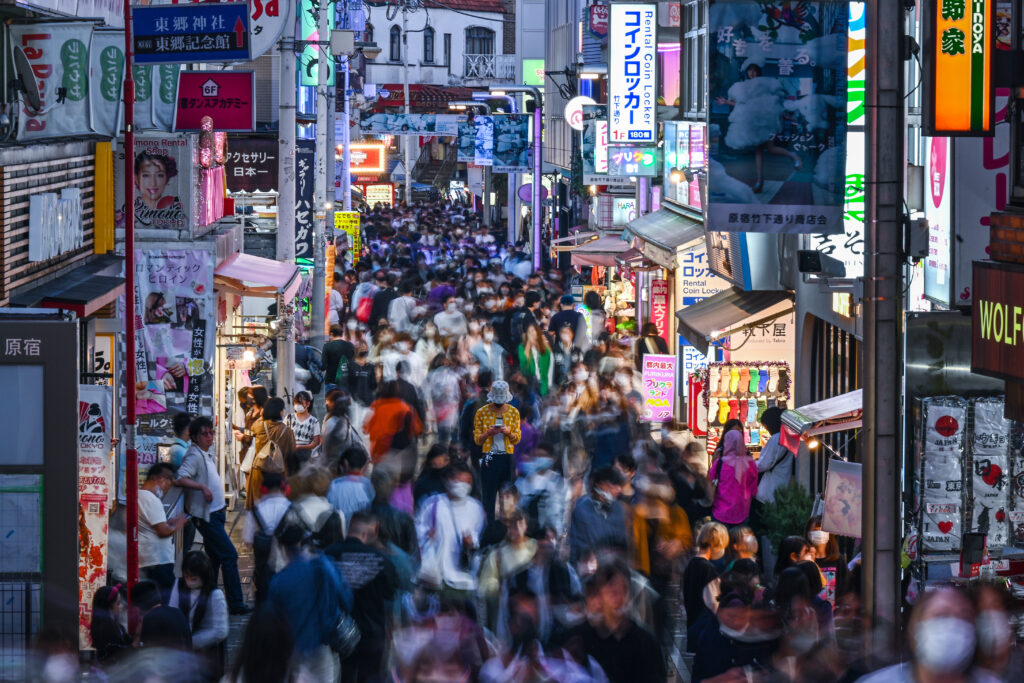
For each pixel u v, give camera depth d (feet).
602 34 188.44
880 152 48.24
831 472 58.34
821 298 88.58
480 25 490.49
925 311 57.72
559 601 50.03
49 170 73.92
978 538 55.36
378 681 50.52
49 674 37.99
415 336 138.62
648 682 40.73
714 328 97.81
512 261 213.05
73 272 77.77
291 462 76.95
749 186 57.72
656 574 64.13
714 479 75.66
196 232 89.61
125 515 64.69
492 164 267.59
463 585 58.54
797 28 57.26
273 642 36.81
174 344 86.17
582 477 85.35
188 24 76.95
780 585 42.32
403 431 89.92
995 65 51.39
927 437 55.52
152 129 85.66
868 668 38.70
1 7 64.75
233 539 86.48
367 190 437.58
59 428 53.01
